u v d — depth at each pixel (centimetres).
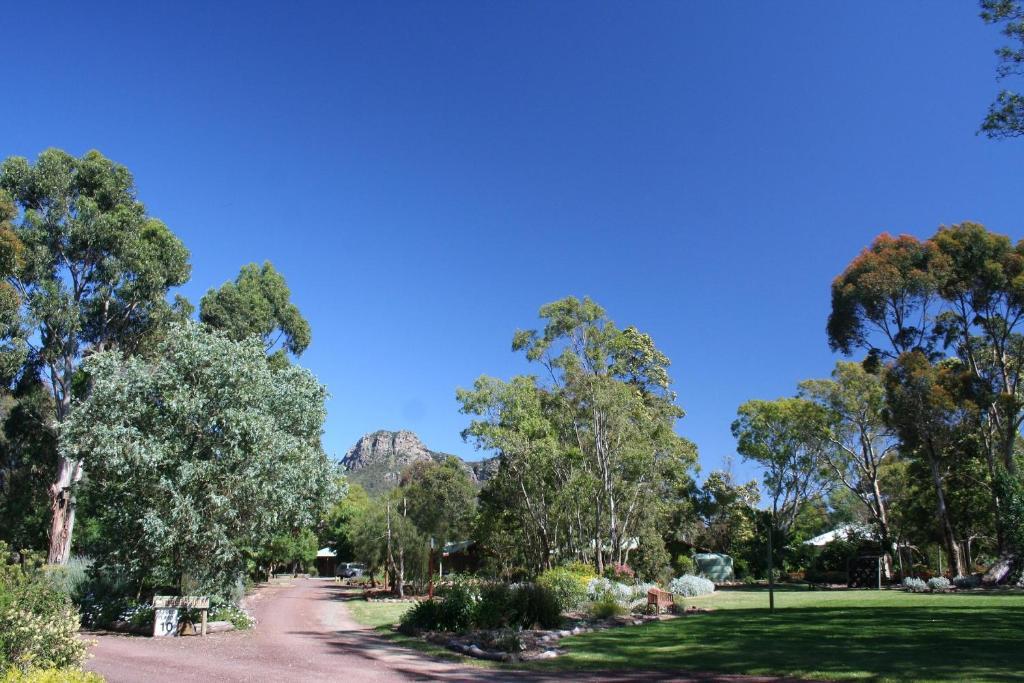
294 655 1329
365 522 4059
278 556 4841
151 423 1820
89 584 1864
